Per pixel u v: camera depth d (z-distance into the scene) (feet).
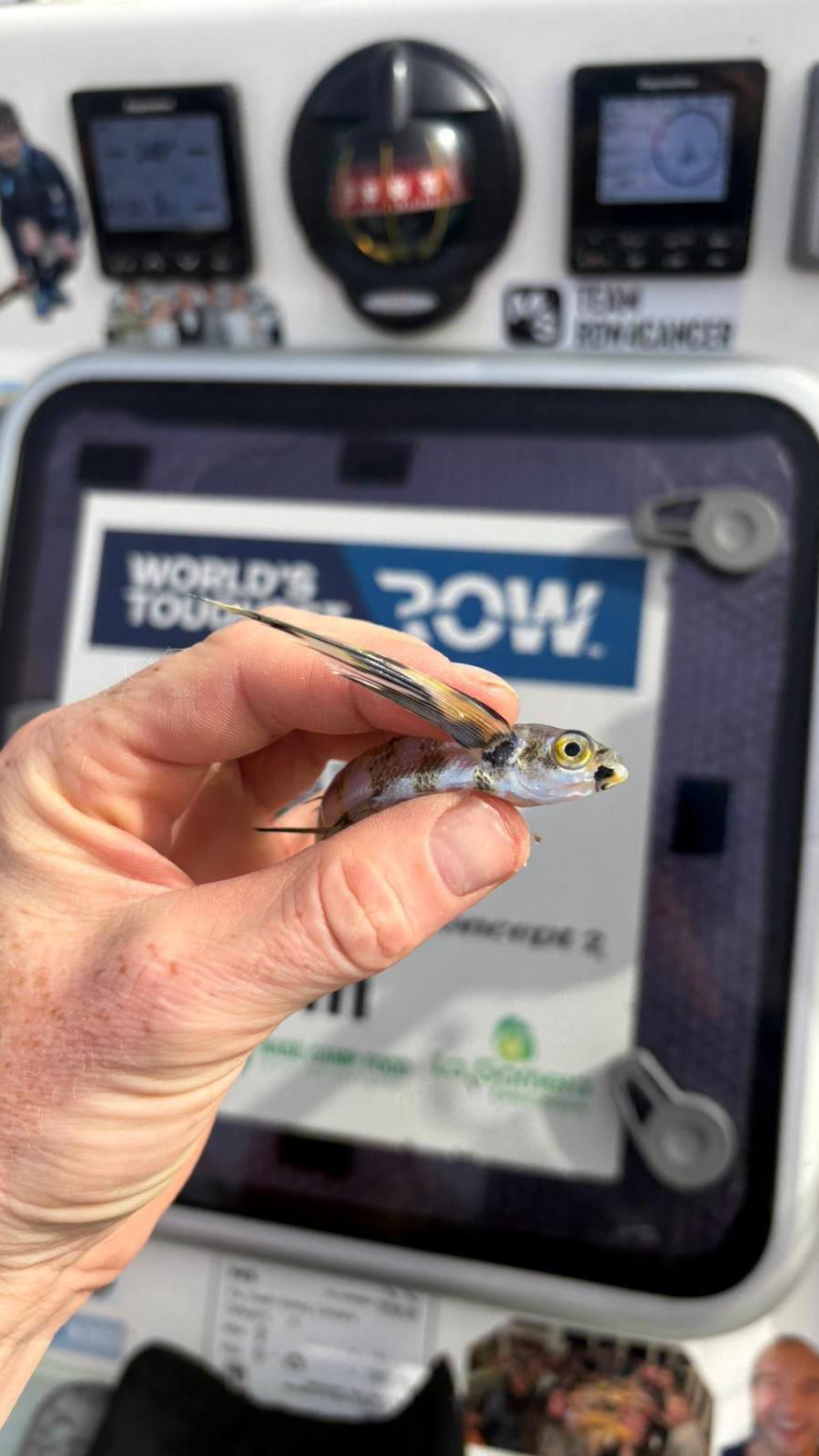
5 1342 1.71
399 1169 2.18
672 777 2.13
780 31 2.04
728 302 2.19
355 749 1.96
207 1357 2.31
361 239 2.24
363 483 2.31
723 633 2.13
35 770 1.67
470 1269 2.13
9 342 2.53
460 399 2.27
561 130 2.17
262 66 2.25
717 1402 2.10
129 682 1.73
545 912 2.15
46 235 2.45
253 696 1.67
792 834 2.08
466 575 2.25
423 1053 2.18
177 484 2.40
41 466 2.46
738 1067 2.06
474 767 1.43
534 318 2.28
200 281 2.41
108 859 1.61
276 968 1.40
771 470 2.14
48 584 2.45
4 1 2.33
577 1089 2.12
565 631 2.20
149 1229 1.85
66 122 2.36
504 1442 2.18
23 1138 1.48
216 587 2.37
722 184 2.11
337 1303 2.26
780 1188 2.03
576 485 2.21
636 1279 2.08
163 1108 1.50
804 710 2.09
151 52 2.28
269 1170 2.23
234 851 2.01
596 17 2.09
